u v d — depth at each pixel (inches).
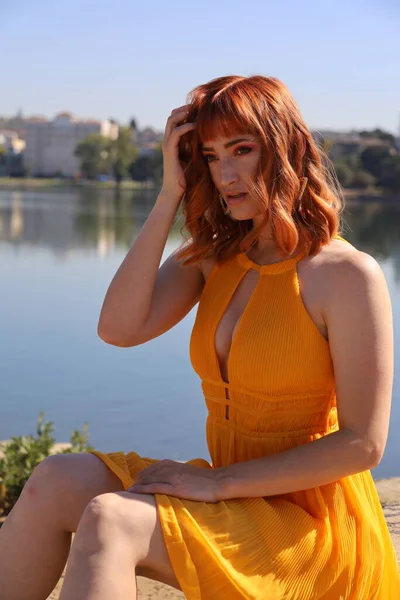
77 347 445.1
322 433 86.4
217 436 89.4
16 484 162.4
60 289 698.8
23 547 82.2
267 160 86.3
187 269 98.7
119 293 93.4
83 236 1370.6
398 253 1089.4
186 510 76.0
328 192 88.9
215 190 94.0
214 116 87.0
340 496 83.6
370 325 81.1
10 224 1626.5
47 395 342.0
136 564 73.2
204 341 89.1
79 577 70.4
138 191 4771.2
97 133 5821.9
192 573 73.3
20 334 479.8
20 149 7140.8
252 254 91.2
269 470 79.7
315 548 79.7
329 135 4618.6
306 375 83.4
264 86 87.4
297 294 83.7
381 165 3784.5
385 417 81.2
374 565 83.4
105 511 72.5
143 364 403.2
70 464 83.0
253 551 76.4
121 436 288.8
